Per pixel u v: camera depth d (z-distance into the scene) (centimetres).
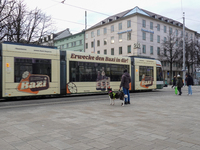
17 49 1088
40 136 436
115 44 4788
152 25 4666
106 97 1340
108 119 612
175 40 4950
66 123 558
